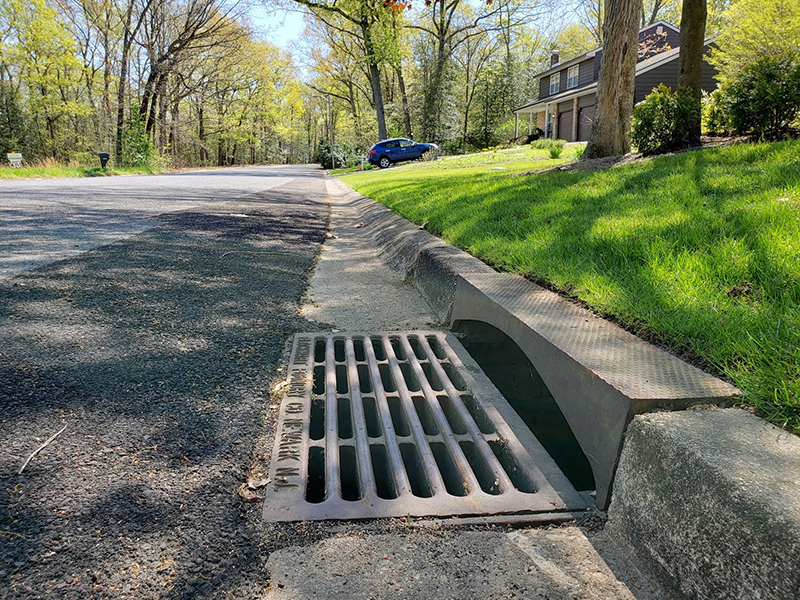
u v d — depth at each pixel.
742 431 1.35
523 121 53.81
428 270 4.17
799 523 0.98
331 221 9.09
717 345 1.84
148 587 1.25
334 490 1.69
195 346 2.84
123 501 1.56
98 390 2.23
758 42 23.11
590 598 1.28
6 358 2.43
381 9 29.55
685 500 1.25
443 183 9.60
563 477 1.79
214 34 31.62
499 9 35.75
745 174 4.65
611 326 2.18
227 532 1.48
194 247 5.34
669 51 31.92
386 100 53.22
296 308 3.76
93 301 3.36
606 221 3.84
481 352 3.24
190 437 1.95
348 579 1.33
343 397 2.40
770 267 2.34
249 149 80.62
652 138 8.76
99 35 37.00
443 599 1.27
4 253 4.48
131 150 27.30
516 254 3.51
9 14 33.56
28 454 1.74
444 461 2.02
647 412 1.50
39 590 1.21
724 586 1.11
